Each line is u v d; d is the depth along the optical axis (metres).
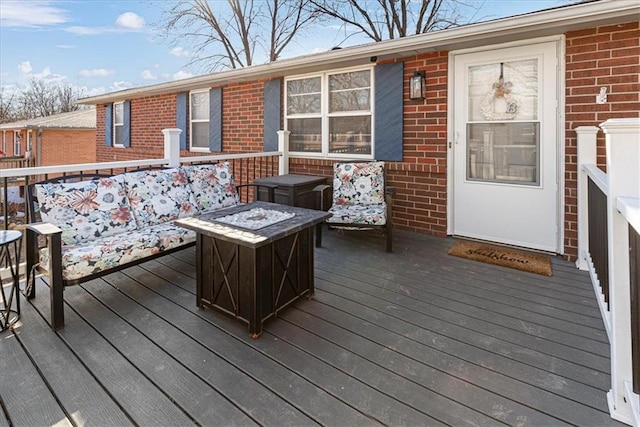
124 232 3.00
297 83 5.61
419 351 2.13
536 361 2.02
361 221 3.93
